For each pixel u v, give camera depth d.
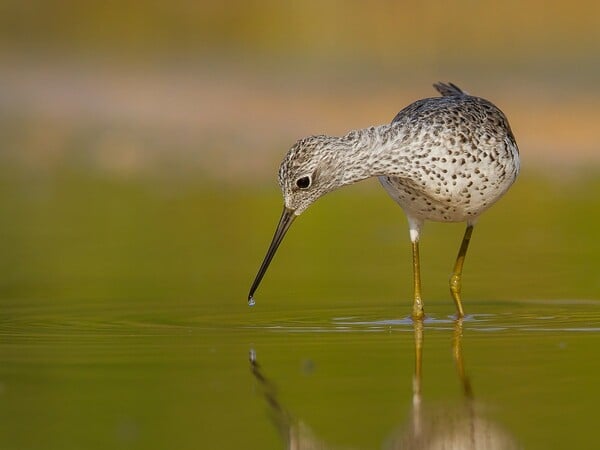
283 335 11.15
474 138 11.93
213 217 18.20
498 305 12.60
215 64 34.41
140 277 14.21
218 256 15.51
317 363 9.98
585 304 12.48
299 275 14.38
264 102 28.55
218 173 22.00
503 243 16.20
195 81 32.28
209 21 37.91
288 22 36.22
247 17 37.06
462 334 11.12
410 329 11.45
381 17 34.94
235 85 31.34
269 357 10.21
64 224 17.80
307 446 7.88
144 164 23.05
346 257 15.52
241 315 12.12
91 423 8.34
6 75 34.50
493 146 12.02
